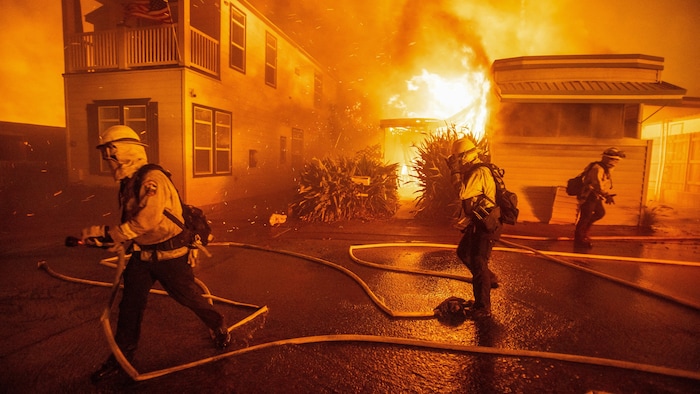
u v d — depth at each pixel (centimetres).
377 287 496
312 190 1059
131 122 1248
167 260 283
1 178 1446
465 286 503
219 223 996
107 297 453
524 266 605
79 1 1318
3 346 334
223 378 285
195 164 1231
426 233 871
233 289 487
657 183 1620
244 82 1518
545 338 358
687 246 763
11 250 687
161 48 1207
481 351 327
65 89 1293
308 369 299
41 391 269
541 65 1066
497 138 1030
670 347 343
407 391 272
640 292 489
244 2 1473
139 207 259
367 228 931
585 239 745
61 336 353
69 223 962
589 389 277
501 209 401
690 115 1495
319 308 425
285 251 668
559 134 1052
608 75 1041
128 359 283
